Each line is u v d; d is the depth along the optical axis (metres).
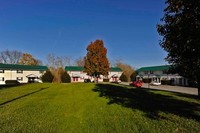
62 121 12.69
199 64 9.96
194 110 14.89
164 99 21.42
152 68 91.94
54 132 10.66
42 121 12.67
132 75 98.62
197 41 9.71
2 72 78.00
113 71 101.56
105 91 28.58
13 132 10.47
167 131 10.05
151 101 19.69
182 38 10.19
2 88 34.97
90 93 26.19
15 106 17.45
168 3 10.73
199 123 11.06
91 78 90.94
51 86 37.78
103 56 66.44
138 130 10.52
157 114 13.59
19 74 80.75
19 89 33.00
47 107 16.95
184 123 11.13
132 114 13.84
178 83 70.81
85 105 17.70
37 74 84.06
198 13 9.62
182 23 10.03
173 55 11.20
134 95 24.70
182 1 9.90
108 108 16.14
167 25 10.94
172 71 11.84
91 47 66.06
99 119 12.96
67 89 31.86
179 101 19.94
